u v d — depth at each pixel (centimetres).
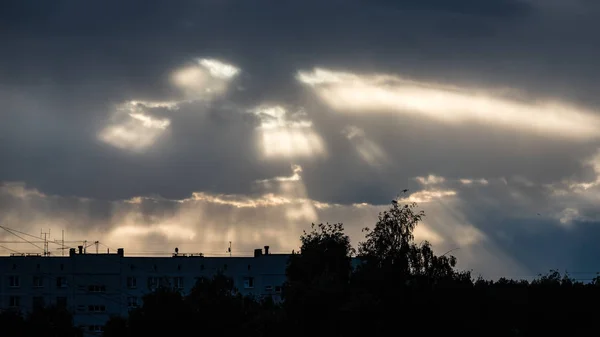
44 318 17338
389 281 12900
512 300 14338
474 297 13188
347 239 14612
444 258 13400
